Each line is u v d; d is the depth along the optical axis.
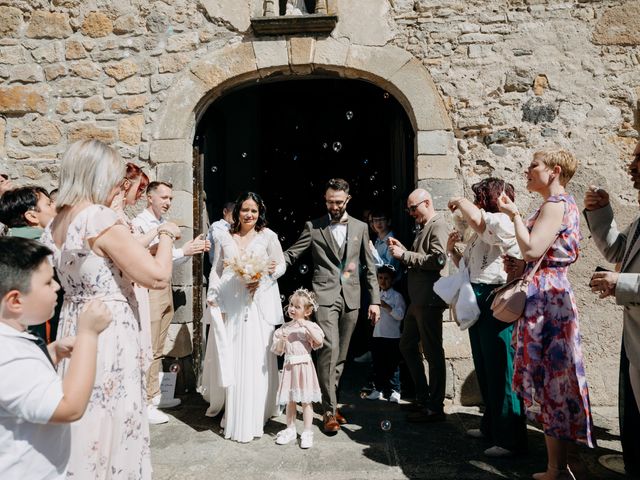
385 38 4.04
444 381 3.30
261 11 4.12
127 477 1.69
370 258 3.40
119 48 4.17
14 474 1.13
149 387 3.42
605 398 3.74
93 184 1.70
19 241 1.22
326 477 2.52
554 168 2.37
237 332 3.16
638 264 2.24
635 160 2.29
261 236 3.34
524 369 2.30
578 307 3.83
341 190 3.30
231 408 3.07
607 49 3.94
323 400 3.19
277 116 7.29
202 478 2.52
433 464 2.64
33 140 4.16
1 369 1.10
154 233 2.07
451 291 2.93
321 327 3.21
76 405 1.13
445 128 3.98
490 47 4.00
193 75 4.12
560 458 2.27
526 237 2.27
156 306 3.52
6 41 4.19
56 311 2.54
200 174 4.42
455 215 3.41
